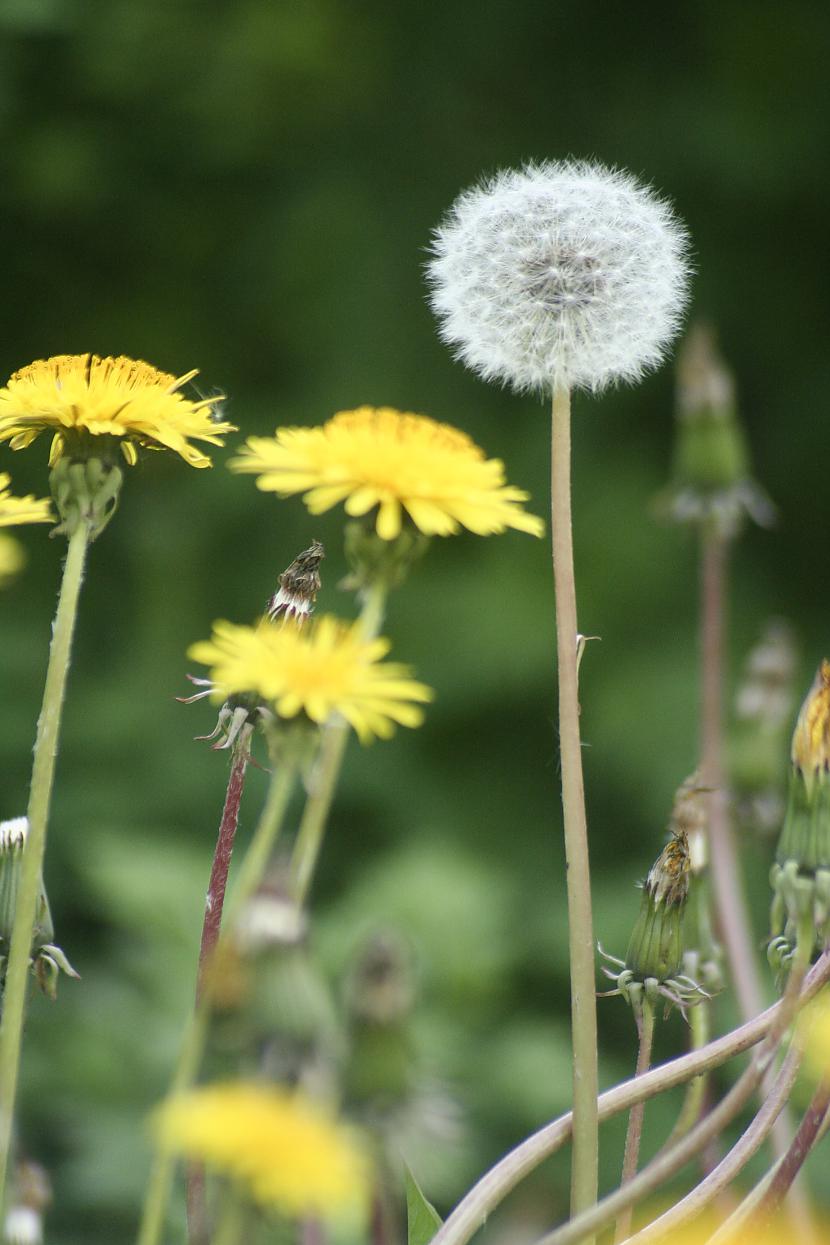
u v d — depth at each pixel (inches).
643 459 163.6
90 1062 82.3
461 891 94.2
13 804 124.6
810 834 51.7
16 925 51.1
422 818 139.3
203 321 181.3
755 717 66.4
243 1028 48.5
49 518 52.1
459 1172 77.5
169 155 179.8
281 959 48.5
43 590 154.5
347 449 51.9
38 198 175.8
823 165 172.6
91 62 173.6
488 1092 88.4
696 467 79.4
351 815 139.3
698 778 55.2
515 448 164.4
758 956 73.5
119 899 87.0
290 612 53.2
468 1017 92.0
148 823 123.9
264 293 178.9
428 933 92.0
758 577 162.7
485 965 92.7
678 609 155.3
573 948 52.4
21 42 171.6
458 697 146.6
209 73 176.9
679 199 176.1
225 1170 48.3
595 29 181.8
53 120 176.7
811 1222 54.2
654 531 157.2
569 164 54.7
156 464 157.9
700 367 80.5
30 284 181.9
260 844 50.1
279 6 176.2
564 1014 114.7
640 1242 51.2
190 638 151.6
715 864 63.9
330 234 178.4
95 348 181.6
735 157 172.1
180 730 131.3
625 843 142.3
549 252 54.0
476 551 155.7
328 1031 48.5
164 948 86.4
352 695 50.4
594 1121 51.9
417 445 51.9
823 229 175.3
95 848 93.5
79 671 145.8
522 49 183.0
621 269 54.1
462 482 51.9
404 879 94.3
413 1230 52.6
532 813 143.4
